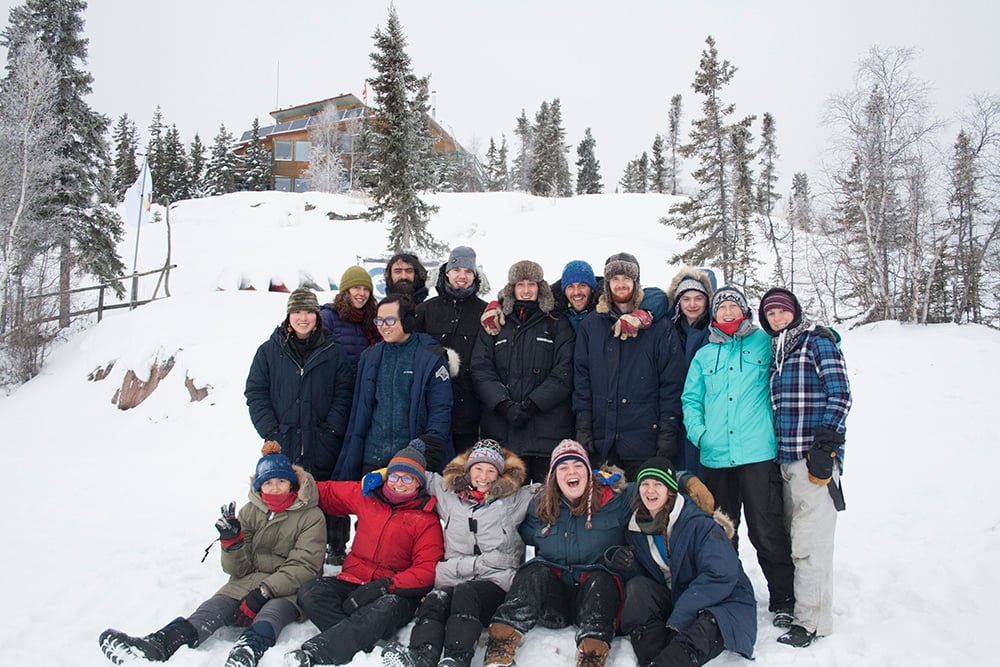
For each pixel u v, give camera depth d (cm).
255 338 1148
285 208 3194
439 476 427
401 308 449
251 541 418
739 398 399
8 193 1695
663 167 6066
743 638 340
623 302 442
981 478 675
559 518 395
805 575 371
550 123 4850
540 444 452
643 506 381
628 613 358
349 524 488
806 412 381
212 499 718
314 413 466
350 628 351
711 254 2122
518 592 363
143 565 502
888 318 1614
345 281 516
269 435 459
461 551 404
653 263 2152
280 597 388
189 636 362
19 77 1719
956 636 375
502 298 469
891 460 758
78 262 1881
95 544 559
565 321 470
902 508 623
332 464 472
